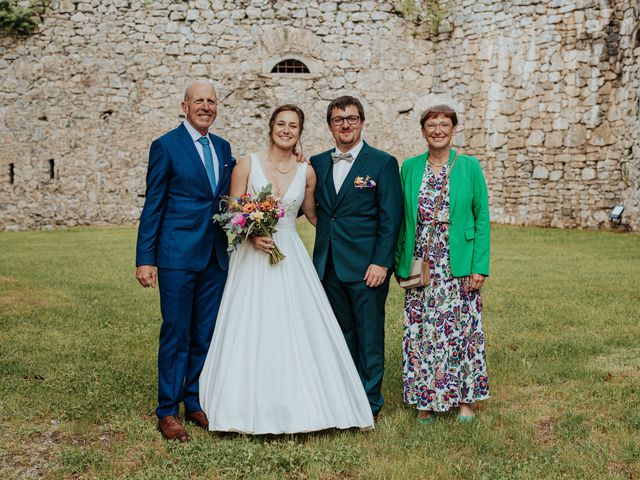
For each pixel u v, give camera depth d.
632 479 3.18
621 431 3.68
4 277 8.29
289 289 3.78
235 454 3.38
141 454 3.46
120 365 4.95
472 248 3.92
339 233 3.95
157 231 3.81
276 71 15.35
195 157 3.84
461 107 14.40
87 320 6.26
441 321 3.87
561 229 12.52
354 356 4.12
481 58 13.97
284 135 3.88
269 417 3.55
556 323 5.92
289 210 3.89
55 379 4.59
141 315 6.45
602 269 8.36
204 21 15.06
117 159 15.09
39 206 15.11
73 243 11.88
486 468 3.27
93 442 3.65
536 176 13.16
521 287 7.43
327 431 3.73
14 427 3.82
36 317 6.33
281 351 3.63
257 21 15.14
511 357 5.02
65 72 14.91
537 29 13.02
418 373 3.95
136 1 14.88
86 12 14.83
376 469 3.25
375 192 3.92
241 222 3.67
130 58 14.95
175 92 15.06
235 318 3.75
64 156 15.05
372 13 15.21
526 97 13.24
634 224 11.64
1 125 15.06
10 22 14.62
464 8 14.31
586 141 12.51
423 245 3.88
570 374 4.62
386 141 15.36
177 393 3.79
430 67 15.23
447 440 3.62
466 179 3.89
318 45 15.23
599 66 12.30
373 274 3.86
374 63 15.26
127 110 15.04
